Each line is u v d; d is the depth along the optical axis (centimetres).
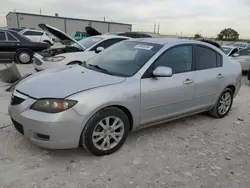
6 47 1126
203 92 418
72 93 285
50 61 684
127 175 281
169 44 383
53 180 264
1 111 455
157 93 348
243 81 951
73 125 281
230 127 443
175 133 402
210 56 439
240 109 556
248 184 280
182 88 380
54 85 302
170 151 341
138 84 331
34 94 290
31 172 275
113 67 365
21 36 1165
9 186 250
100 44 773
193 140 380
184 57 395
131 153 329
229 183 279
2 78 717
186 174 290
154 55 359
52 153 316
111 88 307
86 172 281
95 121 296
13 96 310
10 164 287
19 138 348
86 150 312
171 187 266
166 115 374
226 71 459
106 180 270
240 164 321
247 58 1060
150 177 280
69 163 297
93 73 342
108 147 318
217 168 307
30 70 988
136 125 344
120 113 317
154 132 399
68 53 706
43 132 276
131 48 398
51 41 1989
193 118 475
